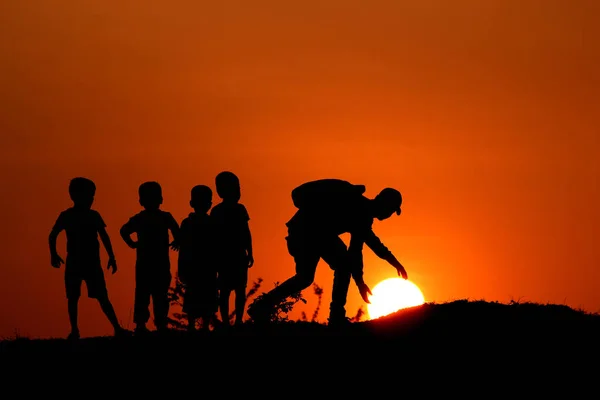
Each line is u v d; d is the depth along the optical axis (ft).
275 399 55.31
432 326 64.13
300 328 66.08
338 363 59.00
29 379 57.82
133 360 59.67
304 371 58.08
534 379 57.52
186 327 71.26
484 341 61.62
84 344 63.72
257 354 59.98
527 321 64.85
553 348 60.80
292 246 67.05
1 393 56.34
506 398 55.72
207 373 57.88
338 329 65.26
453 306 68.13
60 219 70.85
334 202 66.49
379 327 65.16
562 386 56.80
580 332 63.10
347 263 66.44
